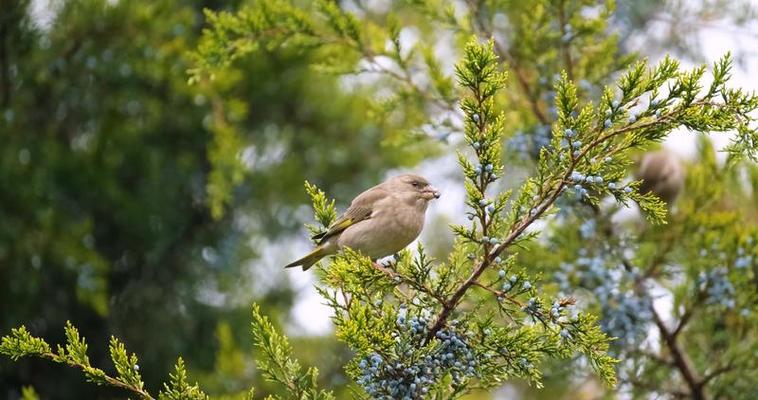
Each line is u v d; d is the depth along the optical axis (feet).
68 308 55.52
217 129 49.49
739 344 40.91
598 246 41.57
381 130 59.98
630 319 40.42
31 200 53.78
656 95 24.06
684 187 43.11
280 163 59.72
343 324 24.25
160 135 56.59
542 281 41.11
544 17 41.14
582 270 40.91
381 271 26.05
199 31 56.59
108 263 54.29
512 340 24.85
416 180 38.86
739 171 46.34
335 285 26.84
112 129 54.95
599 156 24.56
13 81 53.36
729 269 40.96
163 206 56.13
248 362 46.73
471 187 24.43
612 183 24.29
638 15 52.03
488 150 24.18
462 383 25.70
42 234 53.06
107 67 53.06
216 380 45.50
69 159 54.54
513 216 24.98
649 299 40.52
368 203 38.01
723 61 23.90
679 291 41.06
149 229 56.13
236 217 58.59
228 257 56.95
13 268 53.52
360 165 60.34
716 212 43.98
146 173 56.34
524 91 41.34
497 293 24.94
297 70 58.29
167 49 52.34
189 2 56.44
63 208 55.93
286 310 58.39
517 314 25.39
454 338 25.09
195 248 56.80
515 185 42.42
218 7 56.44
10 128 53.72
